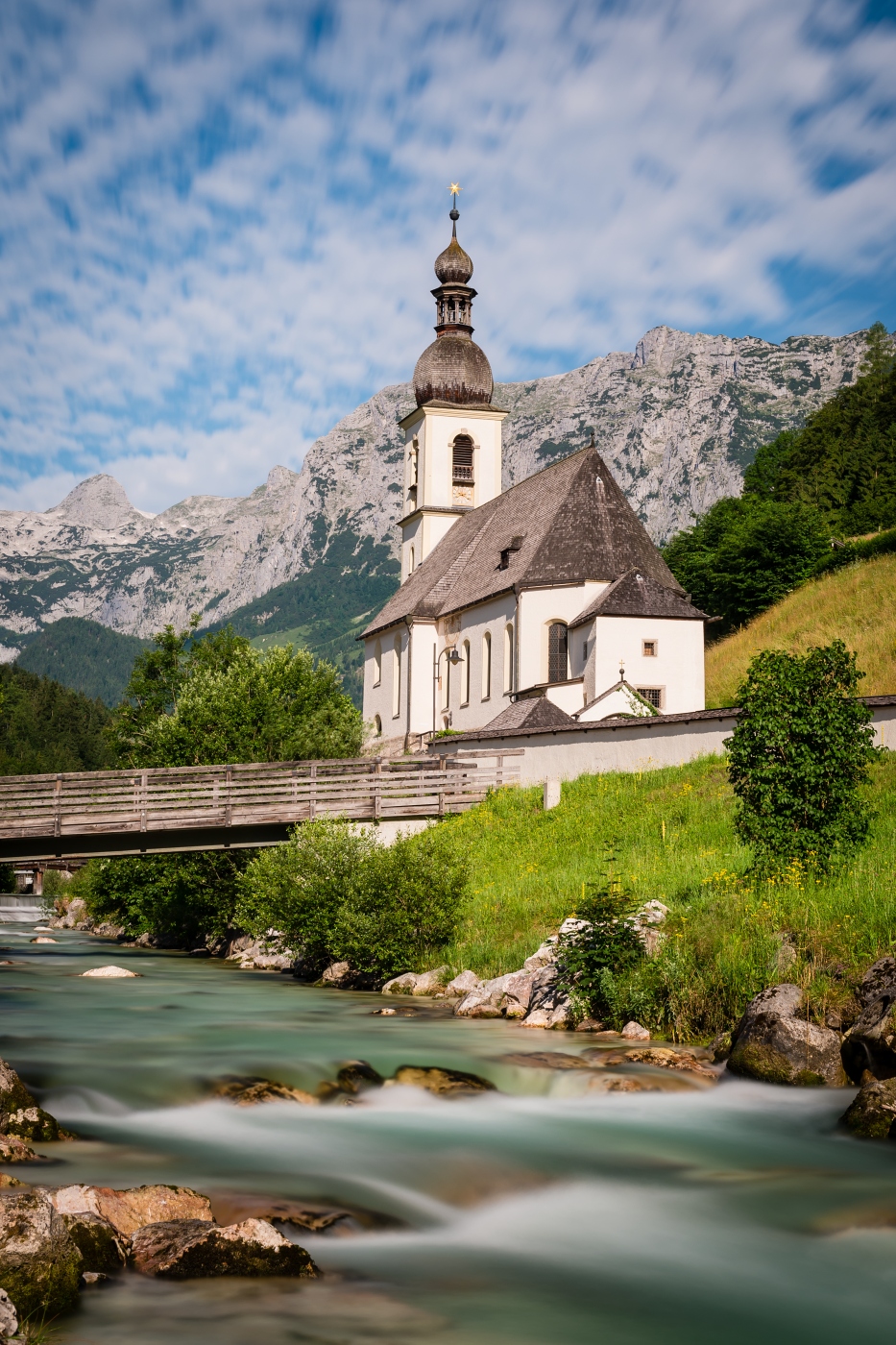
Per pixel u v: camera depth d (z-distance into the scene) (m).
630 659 48.19
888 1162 12.01
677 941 18.92
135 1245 9.00
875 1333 8.32
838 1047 14.79
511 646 54.22
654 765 34.00
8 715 184.50
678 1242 9.95
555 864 28.42
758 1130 13.13
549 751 37.97
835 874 19.80
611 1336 8.12
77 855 35.53
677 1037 17.36
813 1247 9.82
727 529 83.50
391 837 37.38
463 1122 13.45
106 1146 11.95
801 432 106.81
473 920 25.91
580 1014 18.73
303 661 46.97
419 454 79.12
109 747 60.69
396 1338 7.89
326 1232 9.90
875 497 79.38
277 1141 12.44
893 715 26.75
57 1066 14.99
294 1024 19.16
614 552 52.72
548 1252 9.74
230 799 36.69
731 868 22.20
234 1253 8.88
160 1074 14.77
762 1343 8.11
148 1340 7.67
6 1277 7.92
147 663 60.75
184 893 40.12
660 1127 13.24
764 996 15.89
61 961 35.22
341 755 44.25
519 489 66.88
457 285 81.38
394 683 70.31
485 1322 8.28
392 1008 21.27
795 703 20.67
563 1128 13.22
